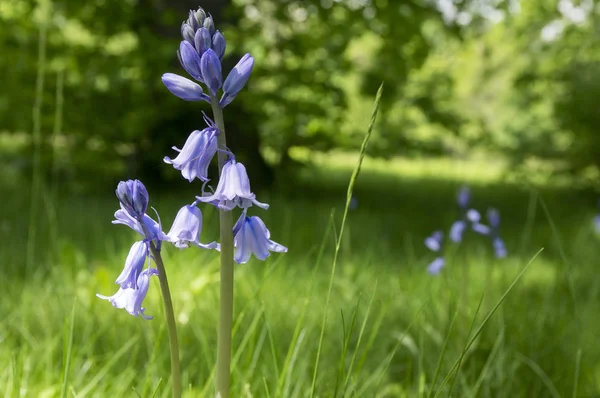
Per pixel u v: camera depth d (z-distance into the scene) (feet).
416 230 24.61
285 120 32.35
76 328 10.50
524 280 16.02
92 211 23.63
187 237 4.99
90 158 31.12
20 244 17.61
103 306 11.64
